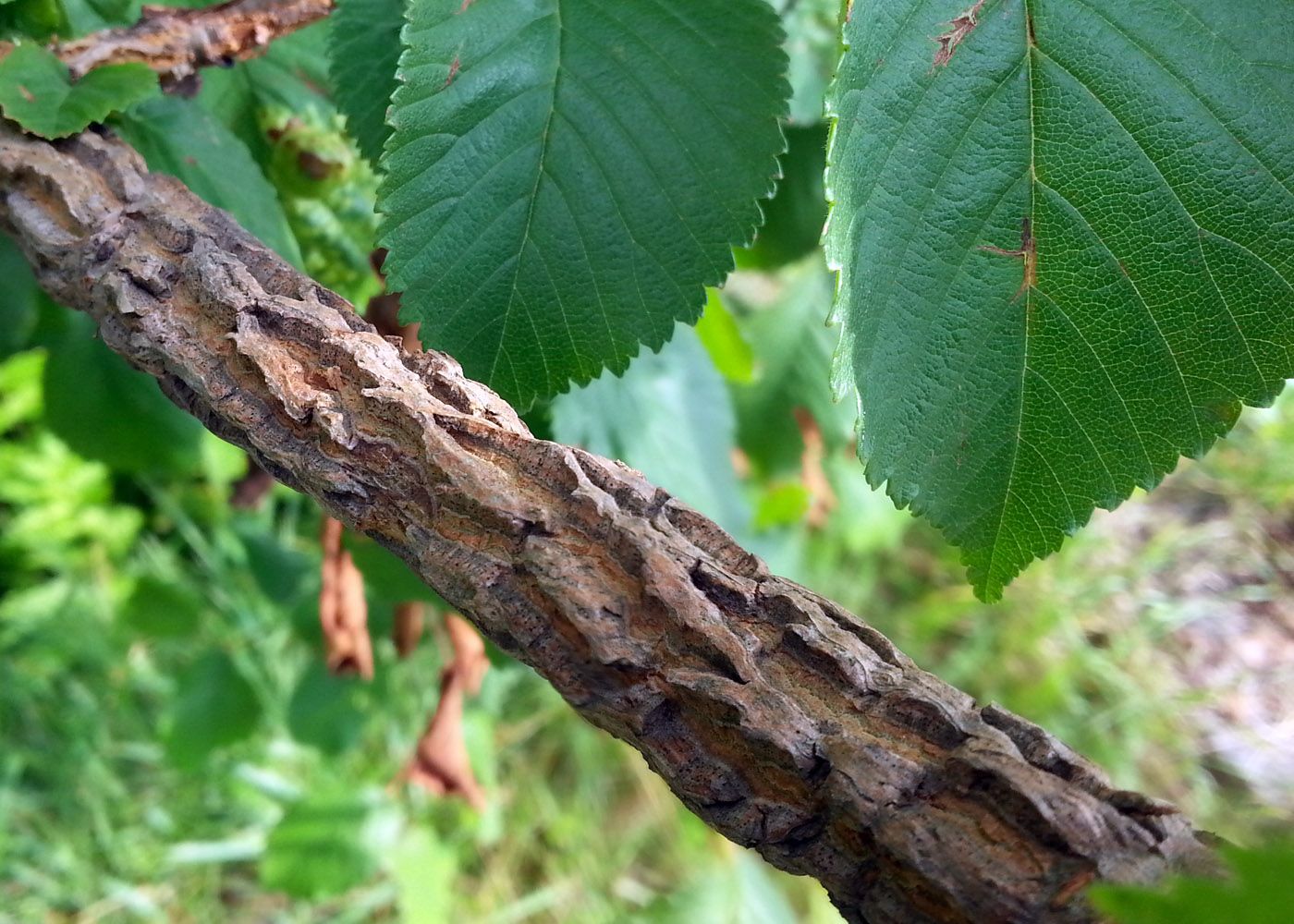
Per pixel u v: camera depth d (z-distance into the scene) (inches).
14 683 24.9
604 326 8.7
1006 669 31.1
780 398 18.6
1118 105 7.6
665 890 27.0
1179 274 7.7
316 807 21.1
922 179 7.6
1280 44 7.5
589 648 7.0
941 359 7.8
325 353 7.9
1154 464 7.9
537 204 8.5
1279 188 7.5
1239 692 30.8
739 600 7.1
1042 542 8.0
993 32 7.6
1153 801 6.4
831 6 12.7
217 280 8.2
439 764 12.7
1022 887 6.3
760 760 6.9
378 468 7.6
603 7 8.6
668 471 13.2
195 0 11.1
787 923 25.3
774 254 12.9
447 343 8.6
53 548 24.4
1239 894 5.6
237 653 21.0
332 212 11.0
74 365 13.3
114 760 25.9
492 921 25.5
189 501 24.2
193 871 25.1
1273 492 33.9
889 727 6.8
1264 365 7.7
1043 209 7.7
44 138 9.0
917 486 7.9
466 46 8.4
